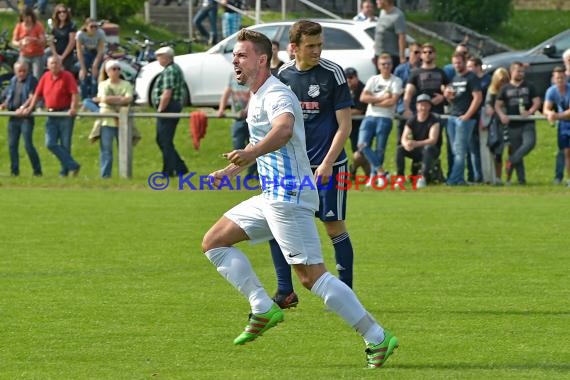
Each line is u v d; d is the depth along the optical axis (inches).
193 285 848.3
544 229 1171.9
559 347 642.8
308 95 754.8
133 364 600.4
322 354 625.9
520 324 707.4
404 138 1578.5
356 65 1967.3
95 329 691.4
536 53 2121.1
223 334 679.1
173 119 1681.8
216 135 2014.0
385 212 1323.8
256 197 611.2
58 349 636.7
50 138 1692.9
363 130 1577.3
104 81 1724.9
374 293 814.5
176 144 1990.7
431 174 1587.1
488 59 2129.7
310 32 745.0
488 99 1603.1
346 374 574.6
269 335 676.7
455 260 968.9
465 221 1237.7
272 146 554.3
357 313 584.1
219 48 2062.0
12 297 794.8
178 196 1521.9
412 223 1222.3
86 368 590.9
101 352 629.6
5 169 1889.8
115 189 1609.3
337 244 768.9
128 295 805.9
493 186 1592.0
